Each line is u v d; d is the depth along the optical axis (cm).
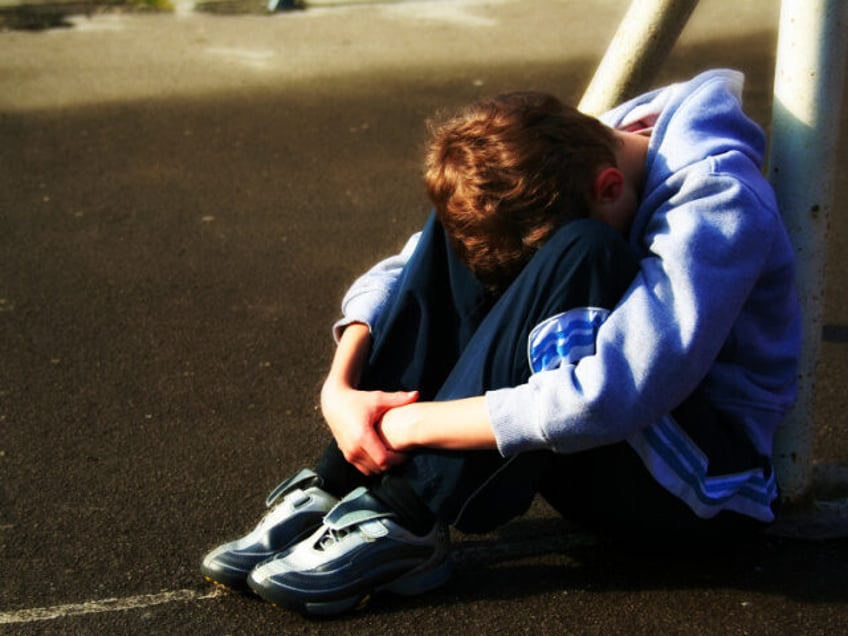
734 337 194
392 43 566
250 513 233
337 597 197
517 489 190
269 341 308
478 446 183
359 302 215
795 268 198
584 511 204
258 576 200
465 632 196
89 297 335
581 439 180
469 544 221
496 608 202
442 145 183
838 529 219
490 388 188
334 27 592
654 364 177
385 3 628
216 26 592
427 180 186
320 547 199
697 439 190
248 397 280
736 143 188
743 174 185
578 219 183
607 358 178
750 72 520
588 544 219
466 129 181
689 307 178
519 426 180
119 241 372
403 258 224
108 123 473
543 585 207
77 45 566
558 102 185
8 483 245
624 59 235
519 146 177
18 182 419
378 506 197
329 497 208
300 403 277
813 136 200
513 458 187
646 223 190
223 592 209
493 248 184
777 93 203
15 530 229
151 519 232
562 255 179
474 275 194
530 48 557
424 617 200
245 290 338
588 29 581
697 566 211
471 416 183
